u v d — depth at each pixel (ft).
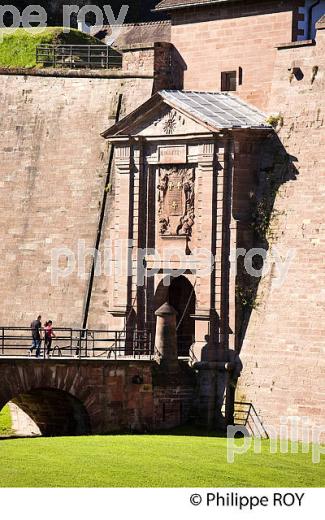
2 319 507.71
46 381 427.33
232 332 448.24
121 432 437.17
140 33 561.84
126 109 495.41
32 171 511.40
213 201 452.76
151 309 467.11
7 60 538.88
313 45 445.78
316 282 431.43
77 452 390.63
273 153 450.30
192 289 473.26
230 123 450.71
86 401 433.07
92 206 495.82
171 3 483.51
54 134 510.17
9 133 518.78
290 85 449.48
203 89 478.18
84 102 506.89
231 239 450.30
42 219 505.25
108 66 517.14
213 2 472.03
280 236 442.91
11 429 460.14
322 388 422.82
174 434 436.35
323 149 438.81
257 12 465.88
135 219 468.75
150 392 442.50
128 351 465.06
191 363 449.89
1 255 511.40
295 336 432.66
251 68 466.29
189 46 481.46
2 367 421.18
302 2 459.32
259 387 437.58
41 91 516.73
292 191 443.32
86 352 462.60
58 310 495.82
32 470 367.66
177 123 460.14
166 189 463.83
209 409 444.96
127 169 469.98
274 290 441.27
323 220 433.89
